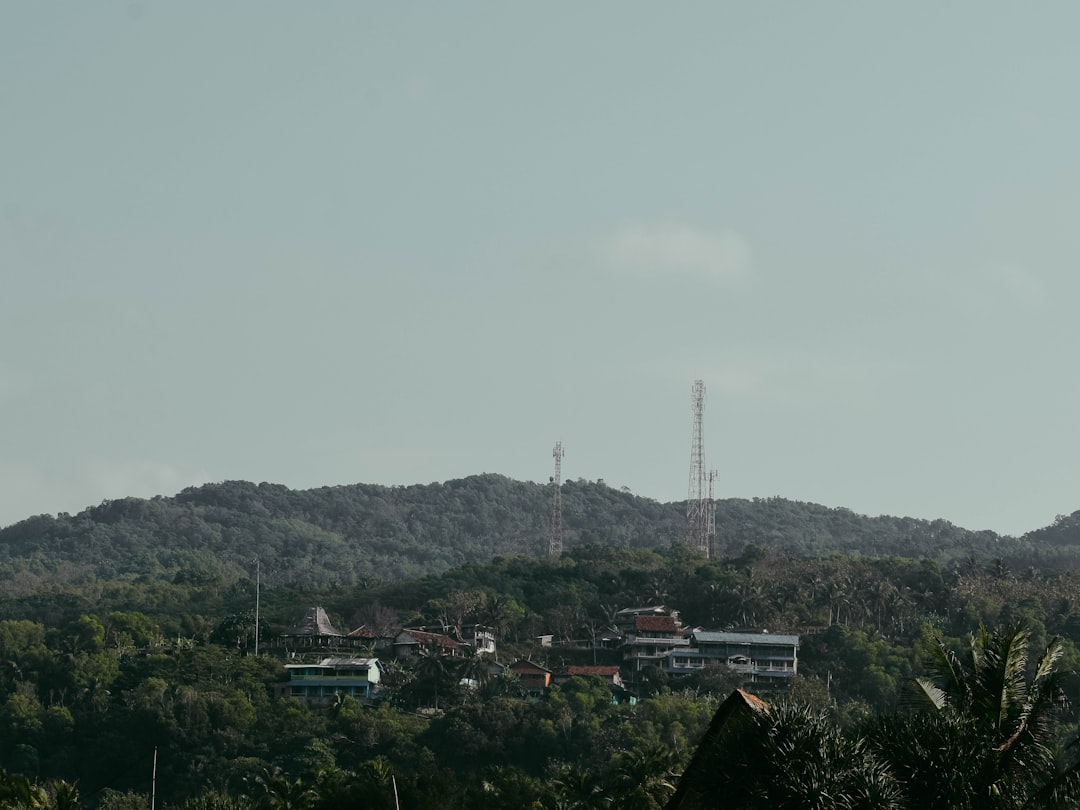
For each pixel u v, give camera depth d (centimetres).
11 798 8725
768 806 5181
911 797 5481
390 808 12069
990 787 5656
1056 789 5603
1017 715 5969
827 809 5134
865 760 5309
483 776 14412
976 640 6438
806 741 5275
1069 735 11262
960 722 5728
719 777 5353
